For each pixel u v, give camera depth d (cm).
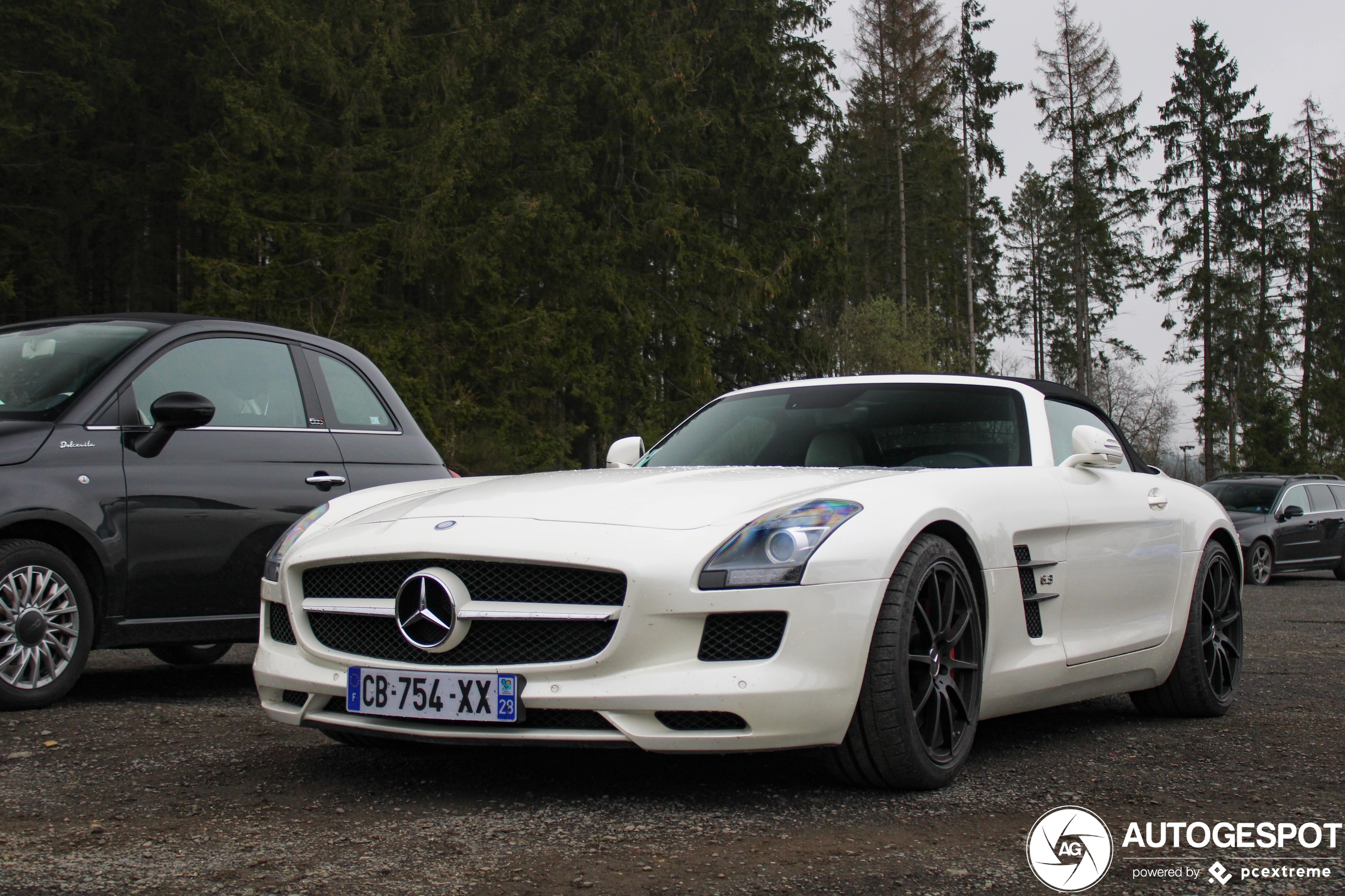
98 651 659
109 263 2738
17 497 432
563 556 290
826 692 287
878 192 5153
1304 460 4247
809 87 3556
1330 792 320
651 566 287
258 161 2347
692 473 362
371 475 534
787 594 286
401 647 308
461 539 303
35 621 438
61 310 2572
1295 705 486
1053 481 389
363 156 2377
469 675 294
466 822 281
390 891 229
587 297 2833
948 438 405
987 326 6322
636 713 283
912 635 311
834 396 440
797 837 268
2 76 2188
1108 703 491
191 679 542
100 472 455
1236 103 4894
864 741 300
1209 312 4853
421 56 2553
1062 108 5059
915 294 5362
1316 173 5281
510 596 298
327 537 333
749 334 3531
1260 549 1536
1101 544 400
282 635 342
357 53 2450
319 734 394
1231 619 469
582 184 2888
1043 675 366
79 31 2384
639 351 3012
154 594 466
